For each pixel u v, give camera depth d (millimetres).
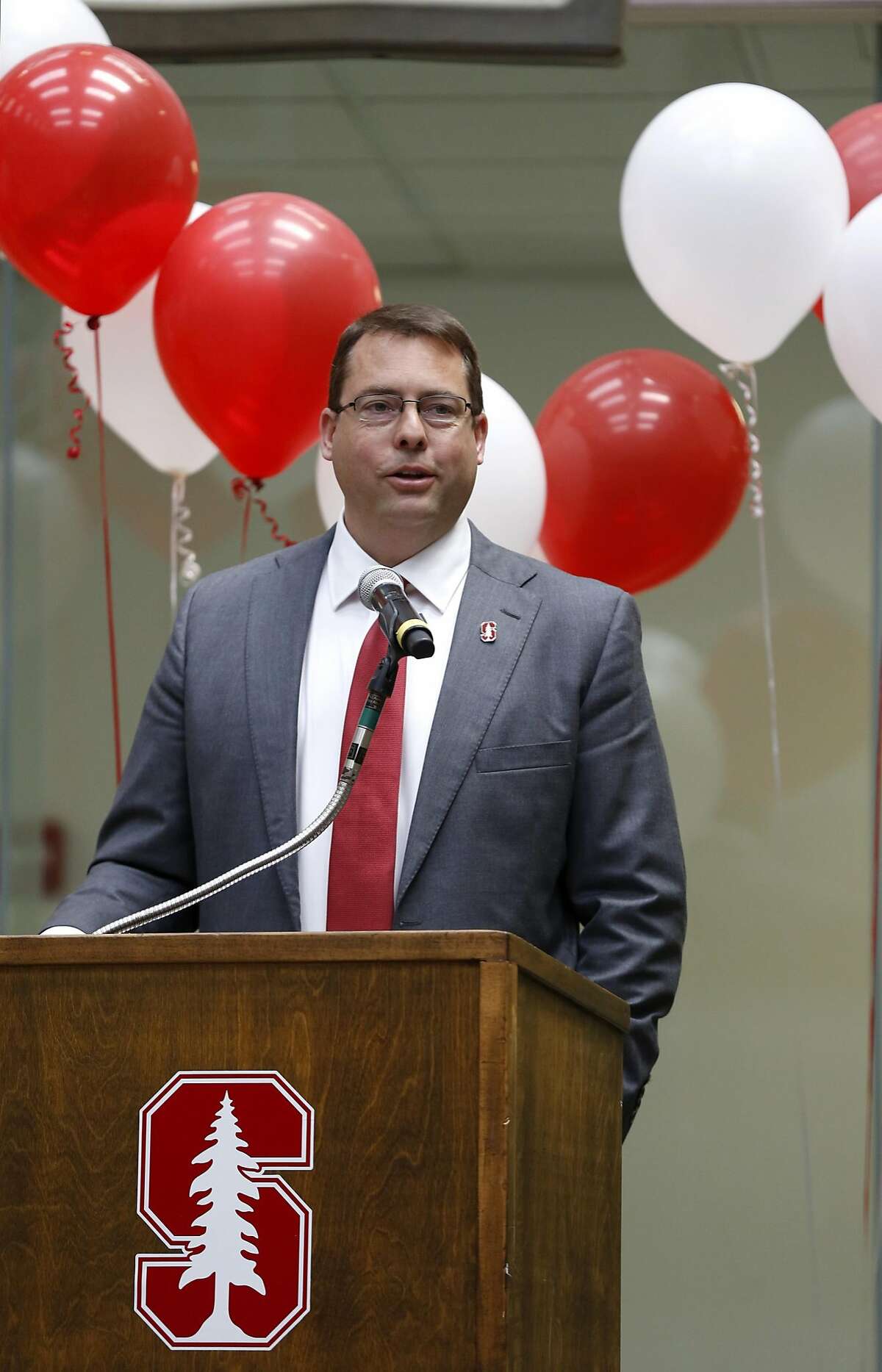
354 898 3566
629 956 3582
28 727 8539
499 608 3832
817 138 5734
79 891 3758
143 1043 2590
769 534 8375
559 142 8562
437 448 3768
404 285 8773
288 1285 2508
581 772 3744
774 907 8133
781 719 8281
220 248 5461
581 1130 2891
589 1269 2898
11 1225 2562
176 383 5625
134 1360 2512
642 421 5977
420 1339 2473
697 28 8102
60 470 8664
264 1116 2549
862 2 7699
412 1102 2529
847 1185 7852
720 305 5797
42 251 5375
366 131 8617
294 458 5793
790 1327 7746
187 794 3902
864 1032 7977
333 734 3738
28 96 5277
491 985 2529
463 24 6285
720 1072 8008
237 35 6328
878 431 8359
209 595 4016
